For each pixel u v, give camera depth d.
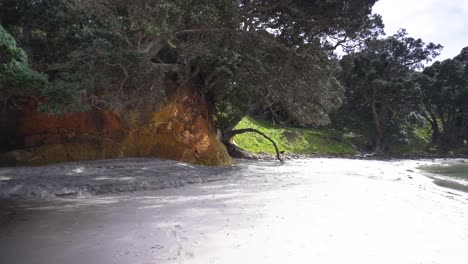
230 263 5.71
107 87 14.63
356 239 7.09
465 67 53.94
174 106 20.95
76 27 12.58
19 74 8.48
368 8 20.73
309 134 44.44
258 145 35.59
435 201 11.90
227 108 27.62
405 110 49.16
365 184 15.41
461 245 6.97
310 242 6.83
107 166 16.62
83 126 17.89
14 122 16.70
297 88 23.83
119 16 14.23
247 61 21.59
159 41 16.22
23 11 12.55
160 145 20.31
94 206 10.20
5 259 5.80
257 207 10.05
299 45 22.70
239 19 18.70
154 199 11.41
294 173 19.78
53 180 13.20
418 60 50.41
